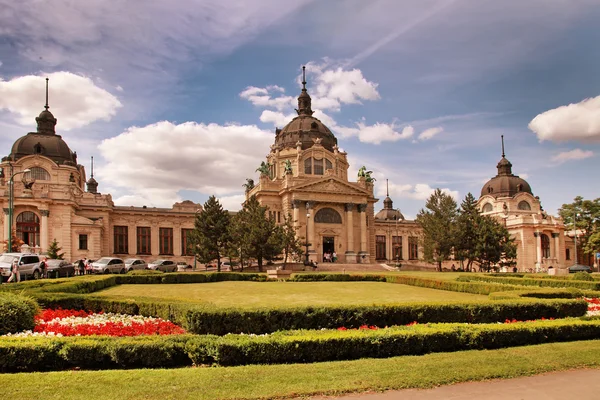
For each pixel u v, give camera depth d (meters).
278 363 13.39
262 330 16.92
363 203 84.88
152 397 10.04
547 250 99.44
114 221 81.38
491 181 109.19
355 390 11.05
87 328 16.31
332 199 82.69
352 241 83.38
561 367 13.25
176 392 10.38
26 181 65.94
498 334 15.77
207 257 65.06
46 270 41.53
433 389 11.40
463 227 71.56
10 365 12.44
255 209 63.84
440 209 75.69
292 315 17.28
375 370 12.43
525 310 20.09
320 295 31.62
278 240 62.16
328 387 11.05
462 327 15.73
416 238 98.88
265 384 11.09
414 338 14.65
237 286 39.38
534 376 12.59
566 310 20.73
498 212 103.44
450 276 49.88
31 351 12.54
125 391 10.33
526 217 97.44
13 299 15.73
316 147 87.81
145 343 13.02
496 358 13.88
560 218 101.19
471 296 32.03
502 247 71.56
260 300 28.31
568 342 16.61
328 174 84.62
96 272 52.22
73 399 9.79
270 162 93.75
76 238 68.25
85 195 77.12
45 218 65.31
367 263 82.50
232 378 11.47
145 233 83.69
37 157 72.25
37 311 16.88
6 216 63.59
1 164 71.75
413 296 31.75
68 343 12.83
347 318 17.89
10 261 38.53
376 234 102.94
